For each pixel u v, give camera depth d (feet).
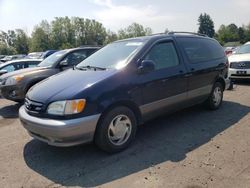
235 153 13.79
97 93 13.44
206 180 11.43
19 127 19.70
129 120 14.78
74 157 14.24
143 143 15.53
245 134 16.26
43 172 12.87
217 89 21.38
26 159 14.30
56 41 311.06
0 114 23.71
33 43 295.07
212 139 15.70
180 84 17.52
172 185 11.19
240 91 28.55
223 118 19.39
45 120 13.10
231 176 11.67
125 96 14.40
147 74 15.61
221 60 21.53
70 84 14.07
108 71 14.89
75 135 12.84
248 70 31.68
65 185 11.69
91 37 334.03
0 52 274.57
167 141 15.70
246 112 20.66
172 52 17.69
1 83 24.99
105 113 13.79
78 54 27.73
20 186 11.76
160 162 13.21
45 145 15.99
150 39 16.87
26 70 25.57
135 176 12.06
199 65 19.11
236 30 322.55
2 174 12.84
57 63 26.14
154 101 15.99
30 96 14.55
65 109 12.85
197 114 20.44
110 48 18.17
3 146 16.16
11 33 319.88
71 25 321.73
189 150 14.39
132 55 15.71
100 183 11.69
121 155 14.19
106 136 13.87
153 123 18.79
